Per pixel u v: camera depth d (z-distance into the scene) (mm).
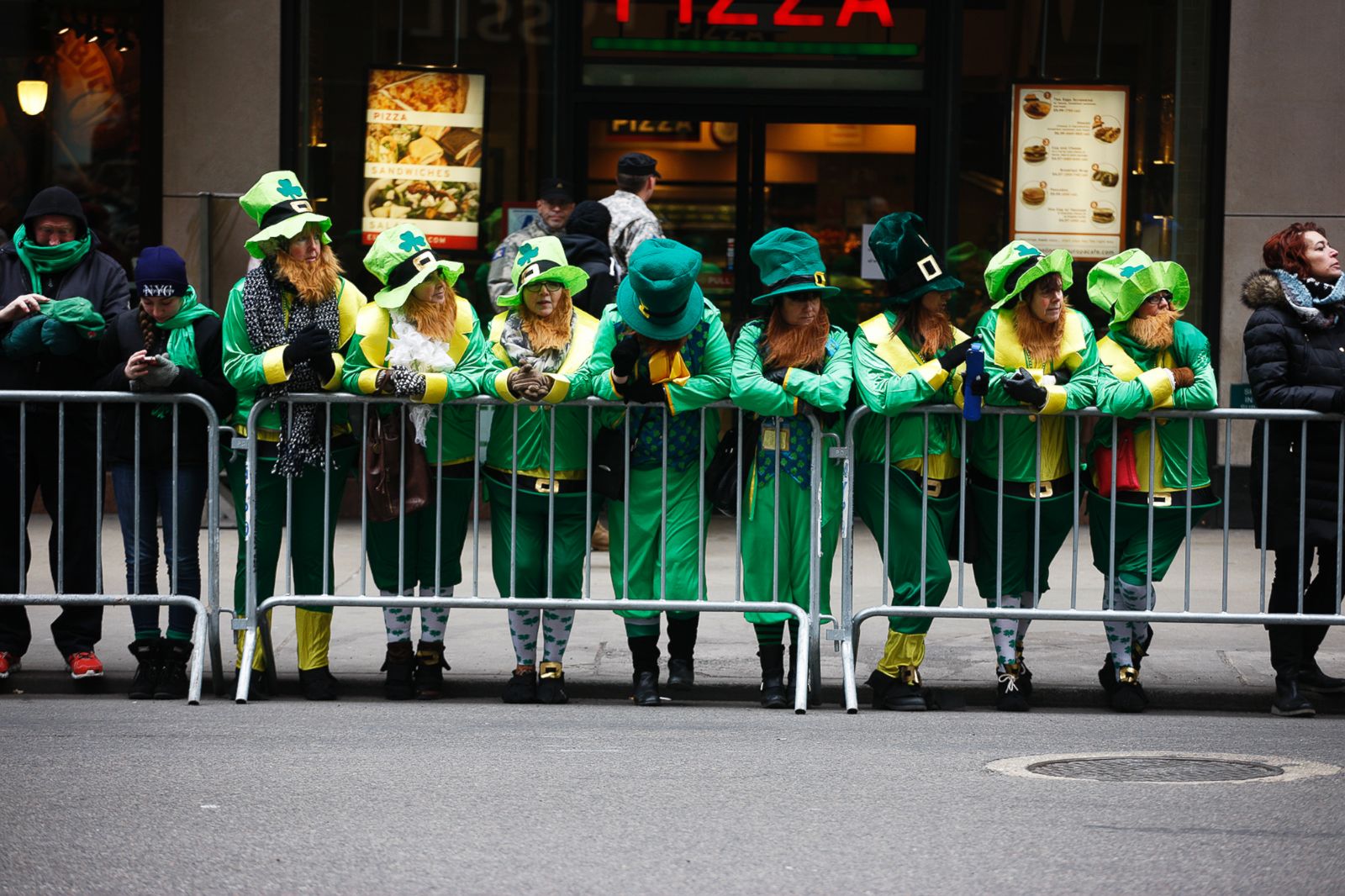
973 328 22172
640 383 12695
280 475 12867
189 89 21719
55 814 9297
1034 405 12586
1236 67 21859
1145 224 22172
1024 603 13453
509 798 9750
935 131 22172
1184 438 13148
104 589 16875
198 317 13227
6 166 21969
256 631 13203
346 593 17219
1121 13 22062
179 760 10695
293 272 12797
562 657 13656
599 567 18297
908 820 9312
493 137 22016
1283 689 13133
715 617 16656
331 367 12625
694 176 22438
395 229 13008
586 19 22125
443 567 13406
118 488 13195
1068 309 13148
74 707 12820
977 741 11695
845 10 22156
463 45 21922
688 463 13086
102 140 21922
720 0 22188
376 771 10414
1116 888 8047
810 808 9562
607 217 15688
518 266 13086
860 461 13180
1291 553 13164
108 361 13297
